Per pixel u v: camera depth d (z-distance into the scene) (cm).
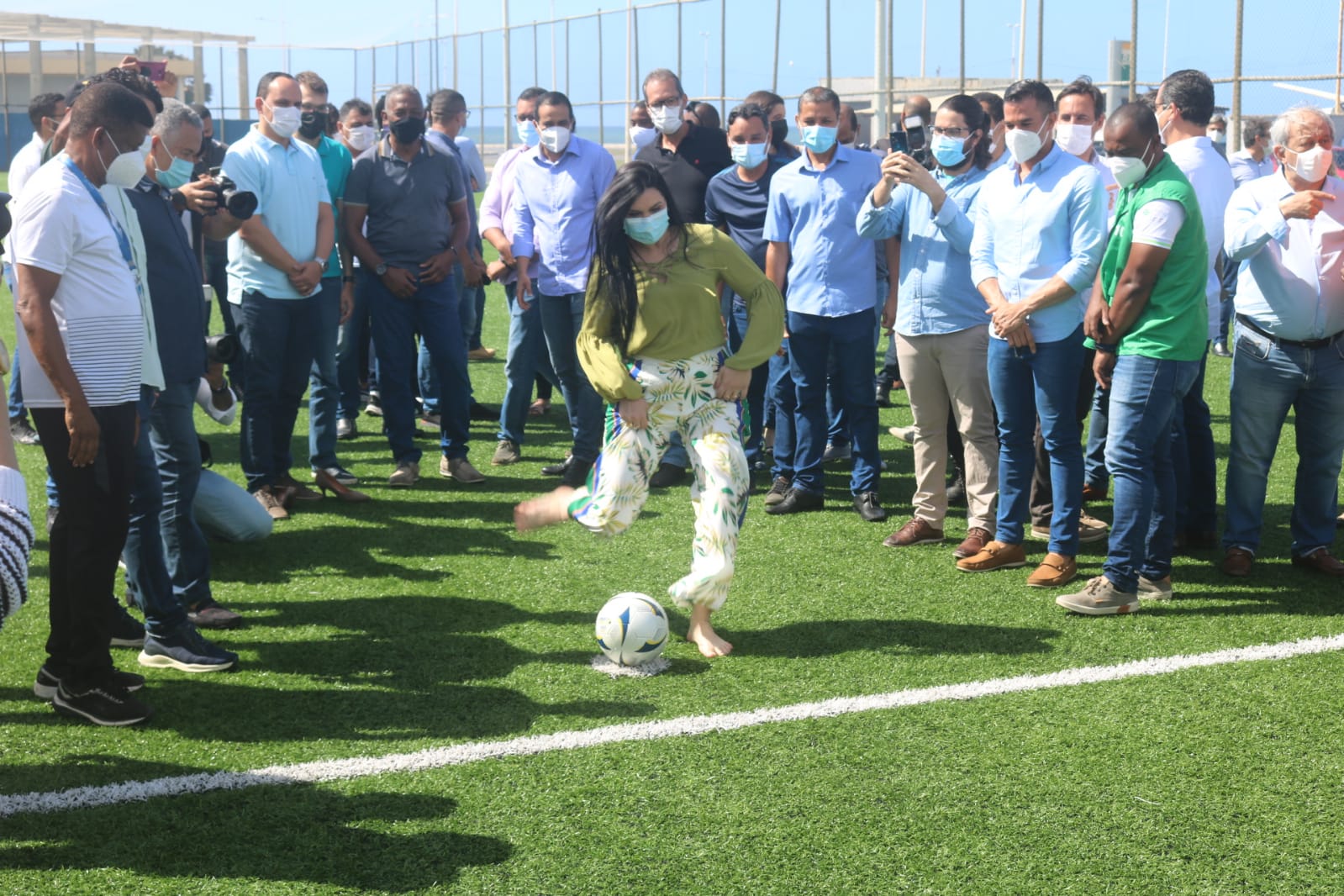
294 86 588
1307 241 484
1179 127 562
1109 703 392
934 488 561
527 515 448
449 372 672
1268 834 314
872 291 589
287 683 413
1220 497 647
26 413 758
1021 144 479
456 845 311
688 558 546
